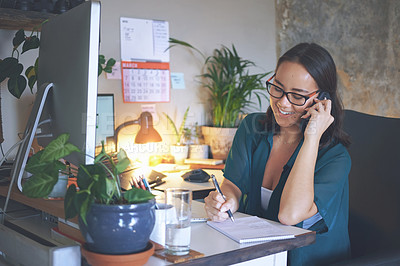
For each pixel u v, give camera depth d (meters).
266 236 1.26
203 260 1.08
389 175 1.74
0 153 2.43
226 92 3.10
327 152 1.67
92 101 1.20
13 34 2.45
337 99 1.71
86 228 0.94
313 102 1.67
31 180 1.00
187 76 3.13
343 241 1.67
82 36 1.21
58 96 1.35
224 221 1.45
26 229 1.35
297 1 3.64
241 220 1.47
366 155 1.82
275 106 1.70
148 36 2.94
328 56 1.66
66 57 1.31
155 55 2.97
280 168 1.79
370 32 4.04
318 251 1.61
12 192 1.46
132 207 0.93
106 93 2.78
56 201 1.28
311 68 1.62
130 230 0.93
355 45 3.96
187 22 3.11
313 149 1.58
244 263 1.19
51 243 1.19
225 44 3.30
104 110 2.51
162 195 1.82
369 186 1.79
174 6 3.04
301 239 1.30
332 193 1.56
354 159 1.85
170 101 3.06
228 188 1.81
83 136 1.20
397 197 1.70
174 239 1.08
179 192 1.09
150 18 2.95
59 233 1.20
